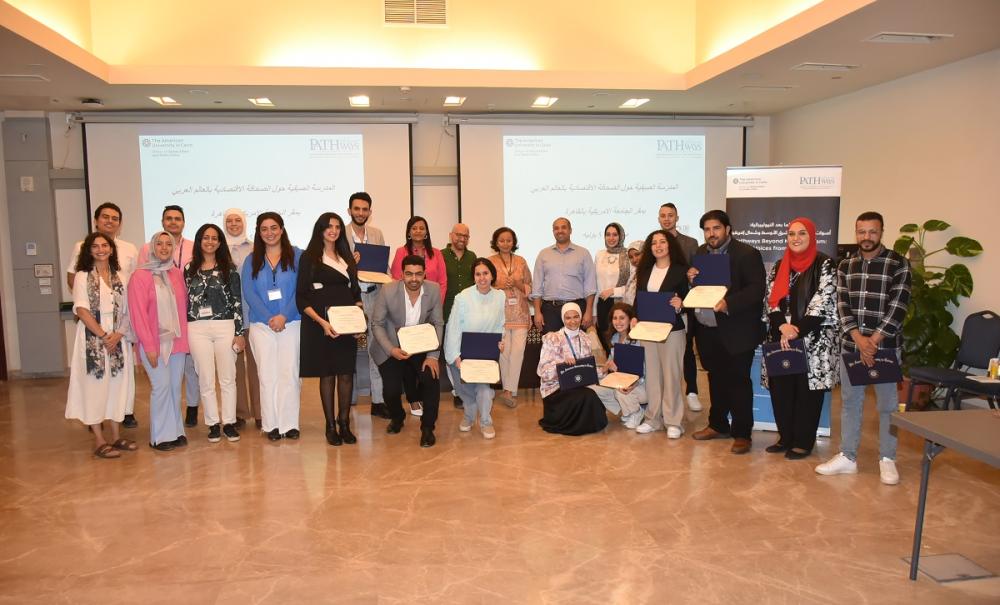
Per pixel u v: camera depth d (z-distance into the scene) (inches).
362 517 140.3
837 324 165.5
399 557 122.5
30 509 147.8
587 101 306.7
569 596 108.3
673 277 188.2
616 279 250.8
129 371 184.9
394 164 328.2
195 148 313.4
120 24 275.4
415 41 291.3
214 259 191.0
